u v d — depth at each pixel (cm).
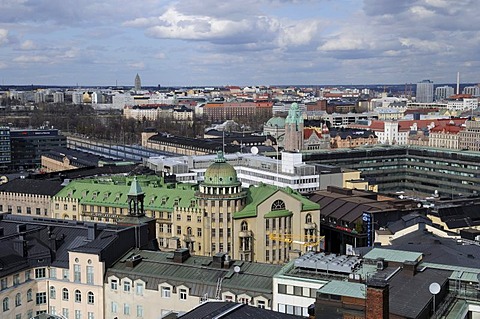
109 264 13712
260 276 12494
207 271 12925
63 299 13962
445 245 13938
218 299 12269
